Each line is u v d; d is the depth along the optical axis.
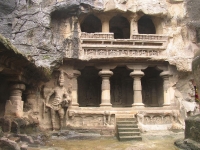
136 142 11.02
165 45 15.82
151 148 9.56
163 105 15.78
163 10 15.80
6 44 7.34
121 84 18.77
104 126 14.37
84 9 15.12
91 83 18.69
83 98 18.31
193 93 15.84
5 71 9.72
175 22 16.09
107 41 15.45
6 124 9.22
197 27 15.87
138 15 16.08
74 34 14.98
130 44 15.73
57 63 14.12
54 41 14.47
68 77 15.30
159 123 14.91
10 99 10.59
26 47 13.77
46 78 13.47
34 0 14.52
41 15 14.22
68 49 14.72
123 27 18.67
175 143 10.14
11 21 14.43
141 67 16.05
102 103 15.34
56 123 14.08
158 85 18.06
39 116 13.84
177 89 16.02
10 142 7.34
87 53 15.30
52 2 14.60
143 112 14.65
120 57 15.24
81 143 11.02
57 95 14.22
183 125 14.47
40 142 9.84
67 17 15.28
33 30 14.00
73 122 14.47
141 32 18.66
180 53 15.41
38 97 13.90
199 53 9.67
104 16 16.11
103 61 15.68
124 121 13.23
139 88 15.82
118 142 11.12
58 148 9.42
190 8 16.14
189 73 15.53
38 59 13.61
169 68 16.00
